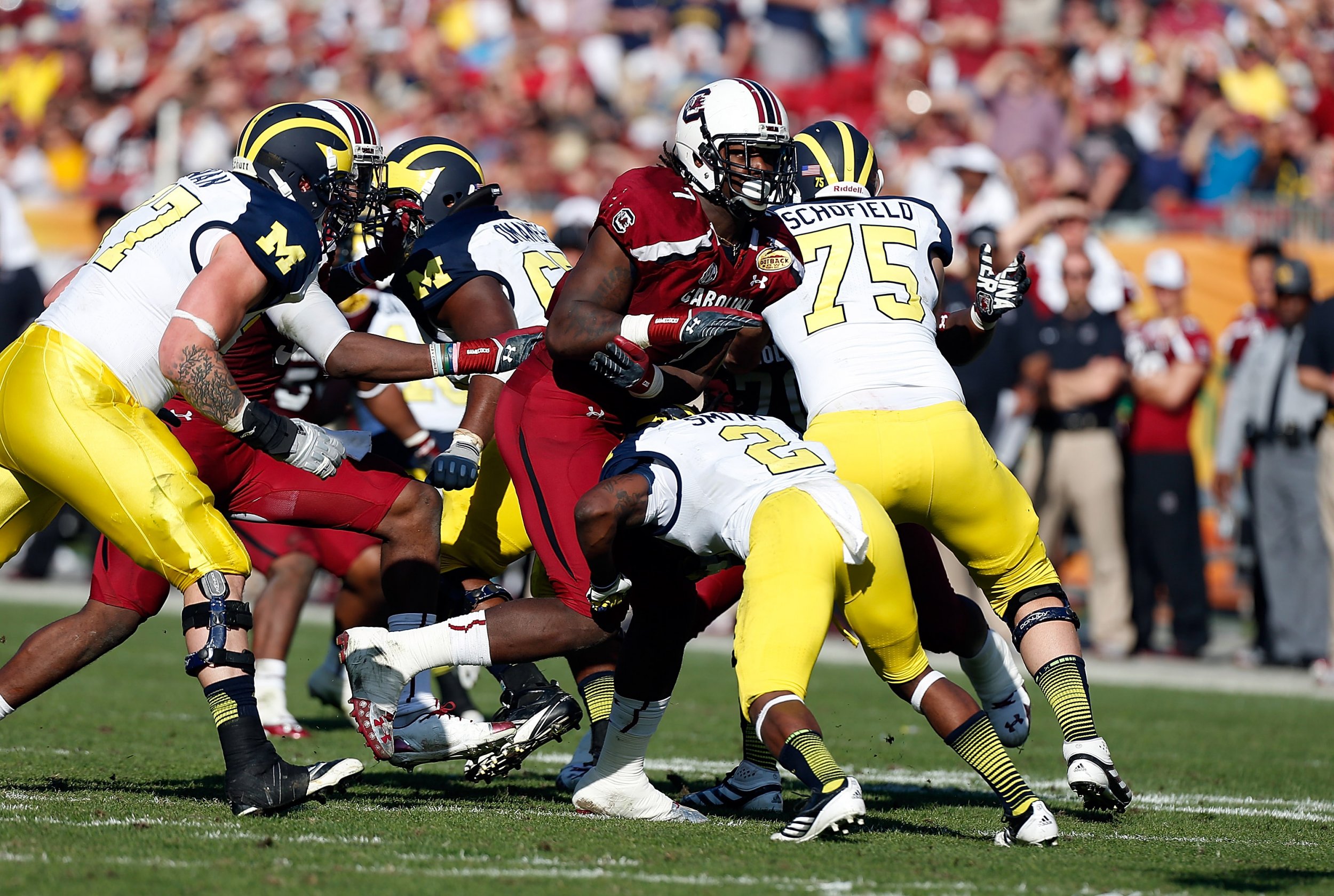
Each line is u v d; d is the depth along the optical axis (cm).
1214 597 4203
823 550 1386
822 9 5709
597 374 1588
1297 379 3372
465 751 1602
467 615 1563
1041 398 3544
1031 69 4859
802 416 1816
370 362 1595
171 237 1485
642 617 1548
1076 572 4112
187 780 1712
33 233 4819
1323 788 1941
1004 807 1457
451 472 1662
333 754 2017
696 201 1567
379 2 6575
